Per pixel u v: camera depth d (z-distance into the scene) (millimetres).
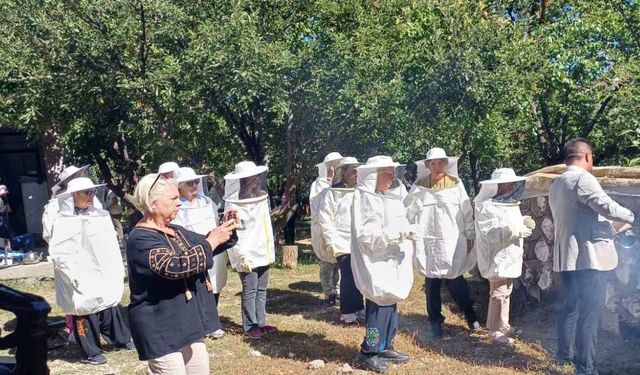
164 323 3633
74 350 6516
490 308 6082
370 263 5238
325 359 5883
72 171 6520
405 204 6398
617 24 13961
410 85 10477
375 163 5262
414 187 6414
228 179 6488
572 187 4781
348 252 6855
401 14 11641
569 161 5016
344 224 6816
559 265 5004
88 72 9672
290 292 8969
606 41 14078
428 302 6395
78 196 5965
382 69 10625
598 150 14594
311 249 15188
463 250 6215
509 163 16719
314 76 10344
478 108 10320
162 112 10117
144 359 3674
